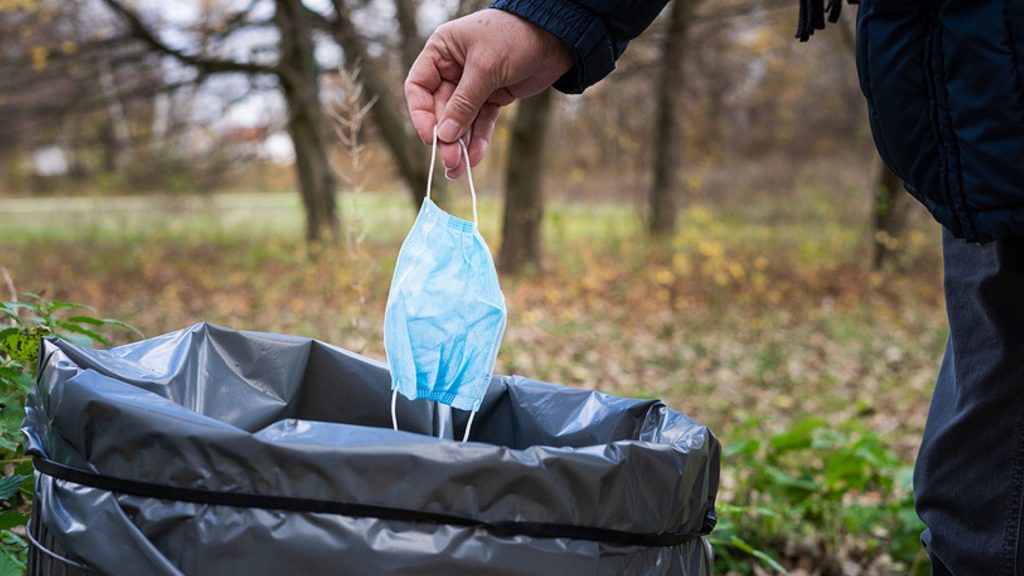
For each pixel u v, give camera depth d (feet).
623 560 3.94
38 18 44.80
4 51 45.39
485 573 3.65
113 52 43.86
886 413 20.52
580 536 3.80
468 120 5.11
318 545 3.59
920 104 4.61
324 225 47.80
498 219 48.83
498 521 3.69
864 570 10.41
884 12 4.65
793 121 70.85
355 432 3.73
